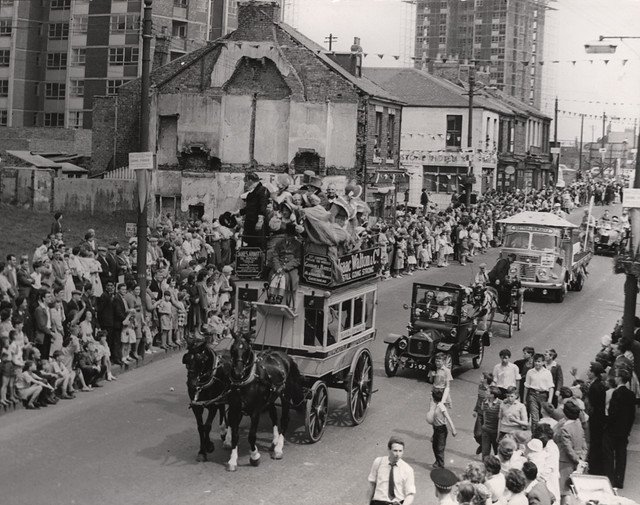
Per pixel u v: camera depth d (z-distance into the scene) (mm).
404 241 38500
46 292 18500
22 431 15742
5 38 66000
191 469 14336
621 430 14781
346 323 17516
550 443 12969
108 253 24266
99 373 19547
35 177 42938
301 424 17562
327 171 44562
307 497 13406
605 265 48531
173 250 27781
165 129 46344
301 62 44688
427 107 66250
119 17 63906
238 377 14047
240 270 16641
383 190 47000
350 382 17281
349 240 17000
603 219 54219
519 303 28438
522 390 17172
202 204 45469
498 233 51750
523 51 153750
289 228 16156
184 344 23531
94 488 13172
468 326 22391
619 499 11906
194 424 16922
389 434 17156
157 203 46156
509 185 74625
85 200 45000
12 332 16969
